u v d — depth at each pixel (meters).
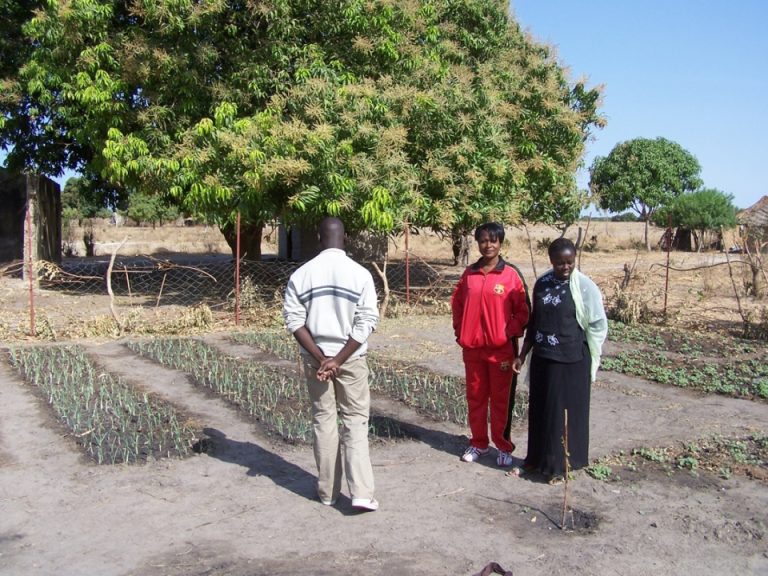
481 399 5.52
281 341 10.32
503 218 12.95
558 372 5.05
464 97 12.76
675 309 14.16
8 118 16.92
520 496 4.90
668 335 11.53
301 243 20.78
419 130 12.75
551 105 14.00
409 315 12.86
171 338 10.44
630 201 42.72
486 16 16.39
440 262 27.45
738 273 20.72
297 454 5.68
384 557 4.00
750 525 4.45
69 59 13.41
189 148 12.47
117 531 4.32
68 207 50.59
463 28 16.05
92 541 4.19
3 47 16.70
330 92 11.98
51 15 13.08
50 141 18.42
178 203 13.72
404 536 4.27
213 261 26.16
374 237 19.00
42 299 14.56
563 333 5.02
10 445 5.77
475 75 14.24
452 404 7.18
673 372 8.66
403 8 13.69
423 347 10.09
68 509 4.63
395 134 11.70
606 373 8.70
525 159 14.10
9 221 20.14
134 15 14.19
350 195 11.64
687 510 4.68
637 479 5.23
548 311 5.06
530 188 14.45
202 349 9.65
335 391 4.59
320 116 11.66
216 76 13.61
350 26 13.27
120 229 39.69
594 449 5.86
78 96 12.81
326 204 11.53
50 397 7.02
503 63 14.91
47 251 17.41
